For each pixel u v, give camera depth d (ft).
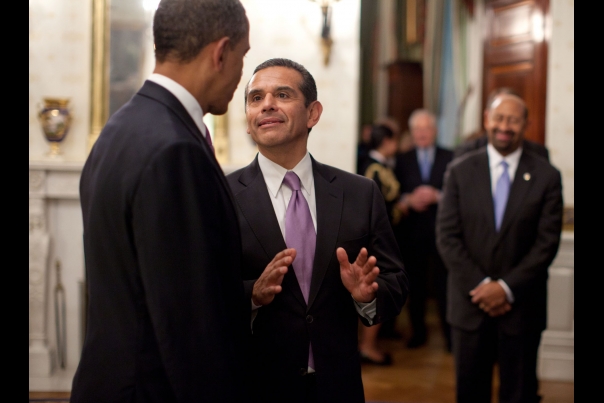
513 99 9.84
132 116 4.21
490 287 9.25
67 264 13.09
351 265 5.33
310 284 5.57
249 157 13.76
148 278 3.81
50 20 13.39
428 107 23.03
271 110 5.54
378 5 23.89
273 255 5.57
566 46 14.56
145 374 3.95
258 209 5.67
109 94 13.46
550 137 14.65
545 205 9.53
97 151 4.25
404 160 16.47
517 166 9.76
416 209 15.52
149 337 4.00
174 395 4.00
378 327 14.43
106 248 4.03
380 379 13.29
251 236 5.62
